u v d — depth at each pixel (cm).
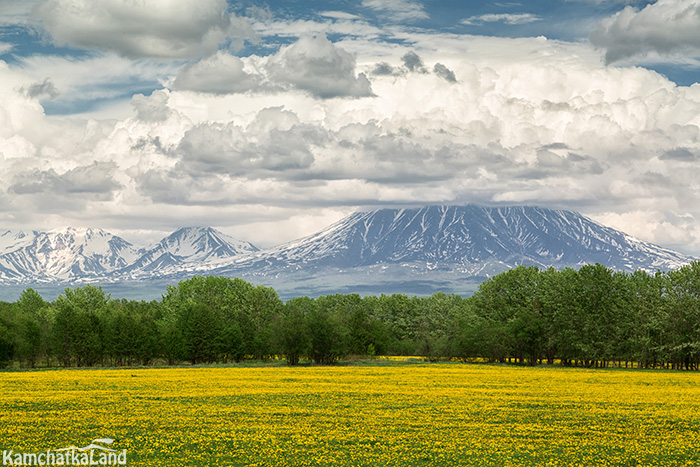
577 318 16375
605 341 16025
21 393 8494
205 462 4672
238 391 8888
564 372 13200
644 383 10388
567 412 6931
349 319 19350
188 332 16862
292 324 17125
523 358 19288
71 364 16575
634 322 15725
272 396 8312
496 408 7231
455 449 5097
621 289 16250
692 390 9169
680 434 5694
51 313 17575
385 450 5066
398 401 7838
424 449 5094
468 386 9794
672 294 15162
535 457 4850
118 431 5734
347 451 5022
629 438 5509
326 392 8806
